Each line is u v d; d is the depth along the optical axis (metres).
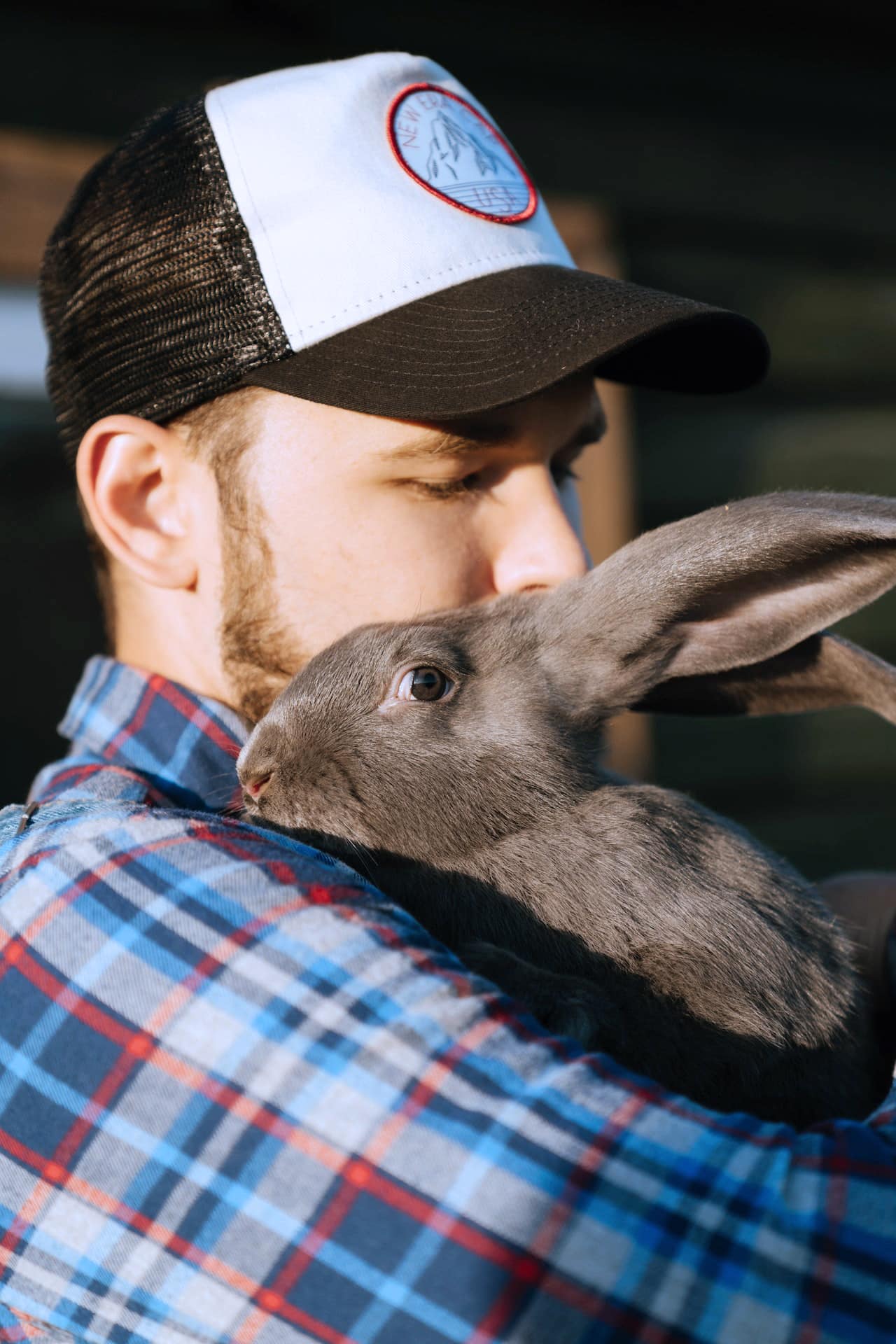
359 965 1.44
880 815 4.99
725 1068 1.76
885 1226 1.30
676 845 1.93
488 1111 1.35
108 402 2.13
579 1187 1.31
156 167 2.08
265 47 4.49
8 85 4.00
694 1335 1.27
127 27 4.24
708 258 5.09
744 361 2.33
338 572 2.05
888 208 5.43
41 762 4.67
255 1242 1.36
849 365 5.19
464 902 1.92
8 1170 1.48
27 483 4.48
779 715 4.89
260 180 2.01
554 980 1.68
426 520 2.09
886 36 5.45
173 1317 1.38
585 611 2.15
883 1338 1.25
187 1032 1.43
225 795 2.04
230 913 1.49
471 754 1.99
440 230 2.04
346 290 1.99
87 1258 1.42
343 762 1.96
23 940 1.55
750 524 2.04
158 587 2.15
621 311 1.99
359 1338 1.31
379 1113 1.36
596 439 2.40
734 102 5.20
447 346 1.97
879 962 2.14
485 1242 1.30
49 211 4.00
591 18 4.96
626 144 4.96
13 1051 1.50
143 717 2.07
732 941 1.83
